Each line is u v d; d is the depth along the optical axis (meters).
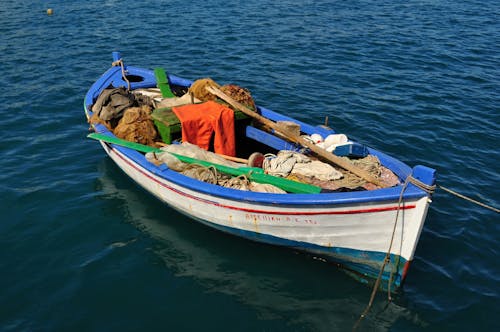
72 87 14.98
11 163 10.56
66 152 11.16
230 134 9.20
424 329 6.49
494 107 13.97
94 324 6.42
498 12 25.80
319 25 22.45
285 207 7.08
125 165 9.46
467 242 8.23
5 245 7.92
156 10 25.27
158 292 7.05
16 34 20.75
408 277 7.44
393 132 12.36
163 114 9.05
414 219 6.42
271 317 6.68
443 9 26.30
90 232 8.35
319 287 7.29
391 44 19.78
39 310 6.62
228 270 7.59
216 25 22.27
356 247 7.19
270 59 17.73
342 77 16.11
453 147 11.66
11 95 14.25
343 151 8.36
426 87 15.38
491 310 6.79
